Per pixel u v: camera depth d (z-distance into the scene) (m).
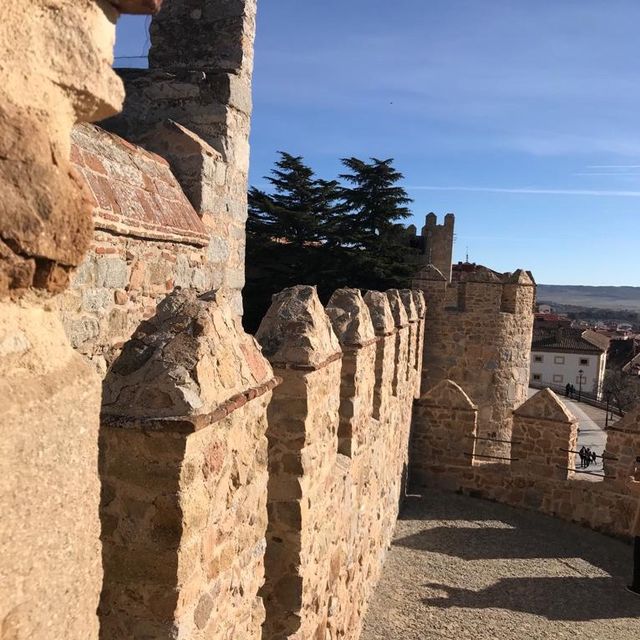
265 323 5.11
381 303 9.59
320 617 5.66
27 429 1.54
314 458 5.14
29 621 1.56
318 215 27.30
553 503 13.59
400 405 11.93
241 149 7.90
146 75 7.62
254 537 3.43
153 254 5.72
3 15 1.55
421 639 8.18
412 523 12.48
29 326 1.67
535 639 8.51
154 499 2.58
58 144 1.70
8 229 1.52
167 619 2.60
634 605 9.85
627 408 43.84
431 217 32.09
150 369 2.68
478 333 18.25
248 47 7.91
